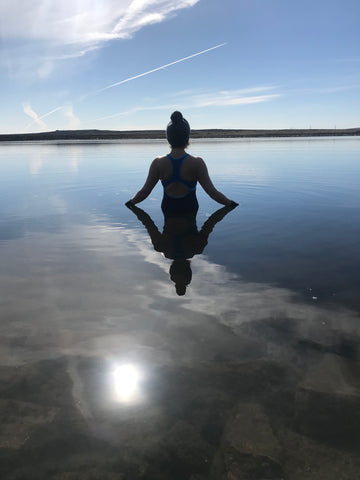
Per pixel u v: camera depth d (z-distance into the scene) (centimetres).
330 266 231
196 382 127
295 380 126
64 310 176
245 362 135
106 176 801
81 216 411
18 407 116
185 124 435
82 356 140
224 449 102
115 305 181
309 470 96
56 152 1891
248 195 532
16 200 514
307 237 304
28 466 96
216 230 338
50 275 224
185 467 97
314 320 162
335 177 714
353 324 158
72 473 94
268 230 333
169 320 165
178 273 226
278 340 148
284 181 669
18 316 170
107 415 113
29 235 326
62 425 109
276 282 206
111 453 101
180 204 431
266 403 117
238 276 218
